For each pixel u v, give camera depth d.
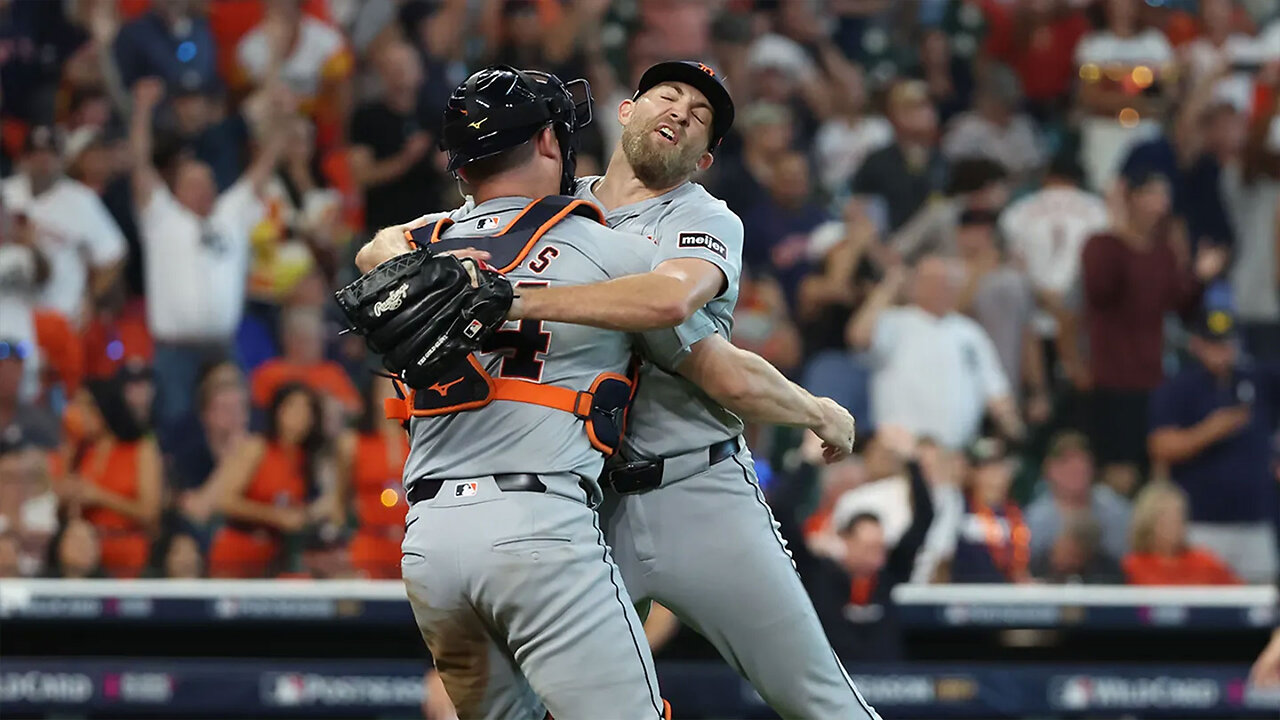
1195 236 37.53
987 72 40.62
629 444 14.86
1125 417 33.06
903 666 27.94
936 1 43.72
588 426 13.29
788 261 35.44
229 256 33.44
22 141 37.62
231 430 30.25
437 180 37.53
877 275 34.41
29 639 28.36
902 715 27.89
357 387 32.28
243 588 28.23
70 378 32.19
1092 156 41.03
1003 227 36.72
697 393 14.94
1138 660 30.06
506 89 13.80
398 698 27.89
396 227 14.59
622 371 13.87
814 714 15.12
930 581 29.42
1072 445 30.41
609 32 40.66
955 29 43.00
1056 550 29.97
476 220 13.88
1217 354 32.25
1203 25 43.19
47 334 32.03
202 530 29.08
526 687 13.86
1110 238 33.75
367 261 14.34
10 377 29.78
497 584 12.87
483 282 12.59
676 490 14.93
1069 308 34.97
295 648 28.92
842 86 40.09
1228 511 31.83
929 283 32.50
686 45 40.22
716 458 15.02
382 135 37.44
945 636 29.83
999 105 40.22
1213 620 29.17
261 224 34.69
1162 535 30.39
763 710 27.97
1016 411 33.12
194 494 29.56
